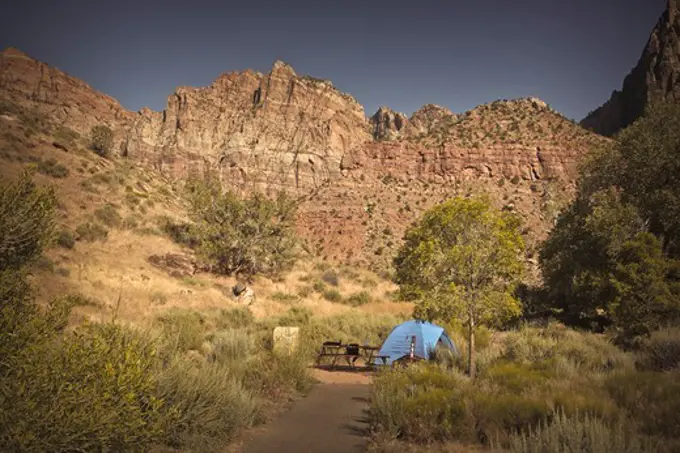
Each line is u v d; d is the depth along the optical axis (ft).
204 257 122.72
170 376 22.81
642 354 41.60
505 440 22.12
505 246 37.32
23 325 16.49
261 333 59.72
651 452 17.49
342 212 404.16
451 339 52.54
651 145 88.02
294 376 37.63
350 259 342.23
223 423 24.31
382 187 471.62
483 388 29.17
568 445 18.67
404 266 50.93
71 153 171.42
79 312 54.85
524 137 508.12
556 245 99.35
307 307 100.32
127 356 17.33
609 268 72.84
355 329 71.67
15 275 18.51
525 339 51.34
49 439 14.43
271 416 29.48
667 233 85.92
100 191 147.95
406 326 50.21
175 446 21.45
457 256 36.65
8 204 19.62
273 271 139.33
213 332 56.85
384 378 33.40
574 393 25.81
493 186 458.50
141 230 131.13
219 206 134.21
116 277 88.33
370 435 25.80
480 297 37.06
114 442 16.58
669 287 57.77
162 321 58.13
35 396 14.90
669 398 24.44
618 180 97.04
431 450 21.98
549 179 460.96
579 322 81.10
